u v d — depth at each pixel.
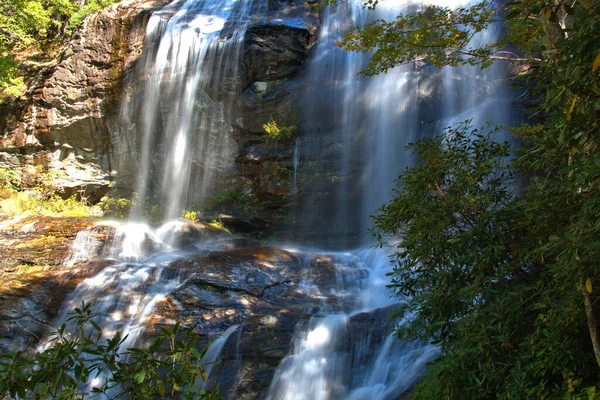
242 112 16.08
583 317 3.93
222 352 9.07
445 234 5.38
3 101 18.47
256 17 17.41
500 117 13.45
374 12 16.30
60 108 18.02
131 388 3.50
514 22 8.40
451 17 8.82
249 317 9.94
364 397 8.02
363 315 9.09
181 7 18.73
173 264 11.87
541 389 4.01
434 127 14.26
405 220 5.85
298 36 16.25
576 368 4.04
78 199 18.33
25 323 10.38
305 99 15.59
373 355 8.45
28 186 18.17
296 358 8.82
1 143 18.42
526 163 5.27
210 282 10.84
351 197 15.11
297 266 12.07
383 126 14.89
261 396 8.64
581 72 3.24
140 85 17.42
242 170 16.11
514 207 4.81
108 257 13.10
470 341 4.67
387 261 12.38
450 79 14.45
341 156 15.21
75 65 18.06
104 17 18.12
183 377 3.34
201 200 16.64
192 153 16.77
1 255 12.41
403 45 8.80
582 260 3.35
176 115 16.92
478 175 5.41
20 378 3.22
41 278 11.45
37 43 20.69
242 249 12.69
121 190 18.08
